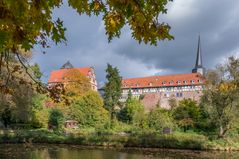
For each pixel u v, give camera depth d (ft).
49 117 177.06
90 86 217.56
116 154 101.71
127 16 12.23
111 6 12.45
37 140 134.10
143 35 13.66
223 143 127.34
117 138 132.05
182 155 103.50
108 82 225.35
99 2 13.03
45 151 101.50
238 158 98.07
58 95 20.86
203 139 131.64
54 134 146.61
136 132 153.89
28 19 11.57
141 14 12.78
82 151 107.04
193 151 116.98
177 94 373.81
